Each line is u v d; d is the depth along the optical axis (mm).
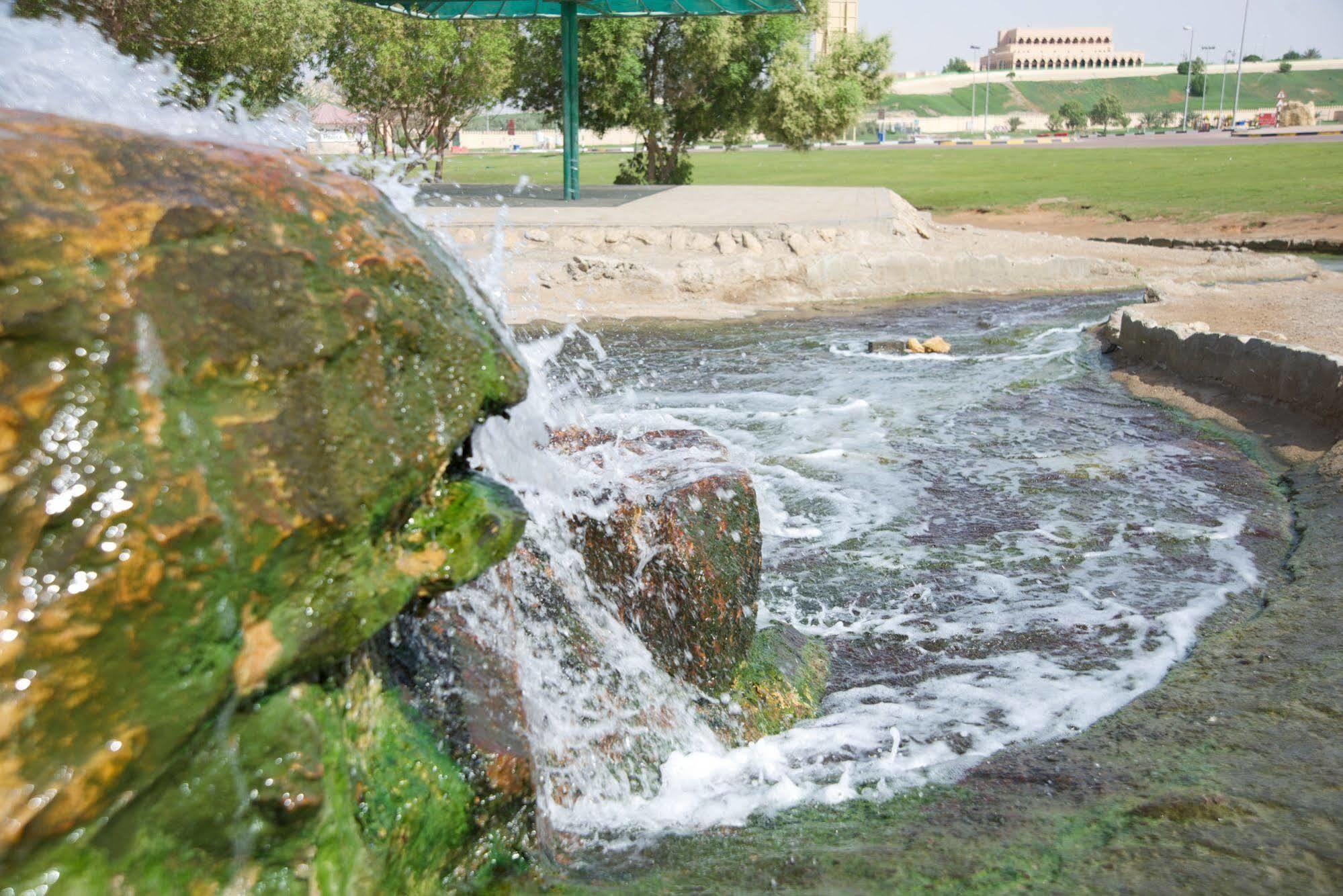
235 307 1843
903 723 3900
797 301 16078
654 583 3770
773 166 46250
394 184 2795
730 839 3068
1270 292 13906
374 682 2404
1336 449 6945
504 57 25703
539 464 3625
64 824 1592
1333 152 41250
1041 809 3047
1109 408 9094
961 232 20969
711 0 21344
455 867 2529
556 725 3340
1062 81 157250
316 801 1912
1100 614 4879
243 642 1860
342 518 1977
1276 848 2646
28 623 1565
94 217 1739
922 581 5352
